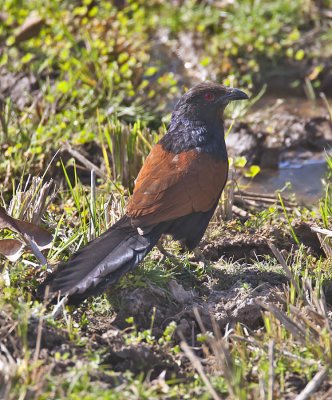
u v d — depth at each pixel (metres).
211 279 9.55
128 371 7.49
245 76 15.60
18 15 16.80
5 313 7.99
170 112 14.66
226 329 8.38
